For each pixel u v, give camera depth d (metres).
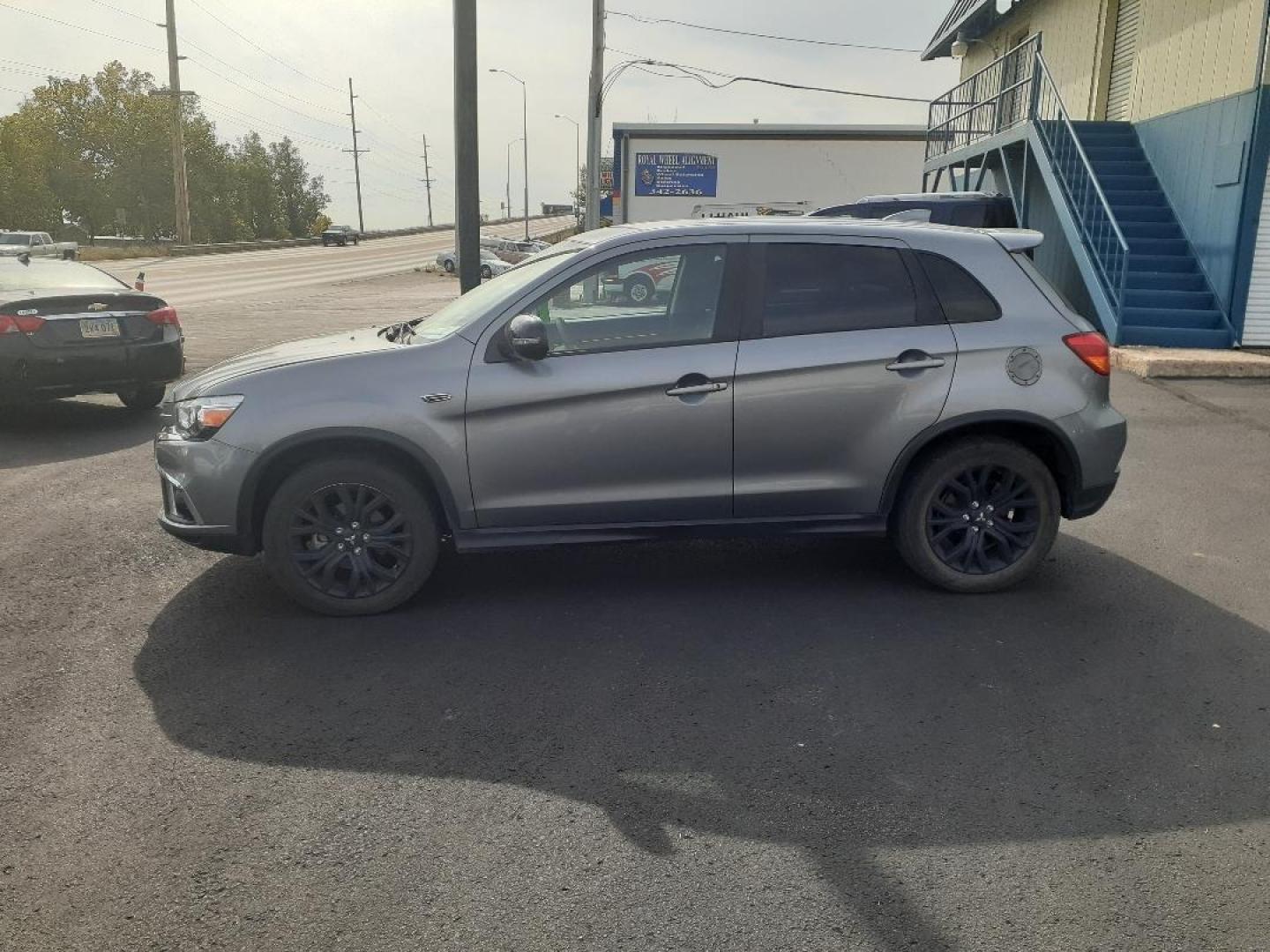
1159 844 2.97
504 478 4.59
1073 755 3.47
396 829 3.05
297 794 3.24
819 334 4.68
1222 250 12.66
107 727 3.68
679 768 3.40
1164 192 14.15
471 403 4.50
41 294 8.60
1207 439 8.48
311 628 4.61
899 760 3.45
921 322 4.75
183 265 50.12
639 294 4.66
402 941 2.56
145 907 2.69
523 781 3.32
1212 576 5.25
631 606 4.86
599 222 24.25
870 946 2.55
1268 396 10.30
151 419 9.66
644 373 4.56
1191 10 13.52
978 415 4.72
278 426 4.45
